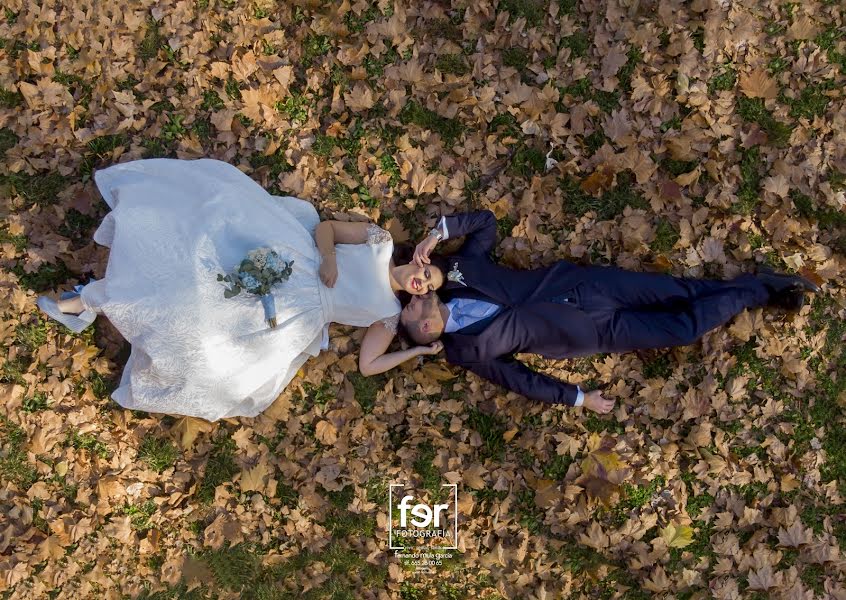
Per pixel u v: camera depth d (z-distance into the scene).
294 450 3.99
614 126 3.98
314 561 3.97
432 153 4.01
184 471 3.95
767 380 3.97
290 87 4.02
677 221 3.99
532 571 3.96
